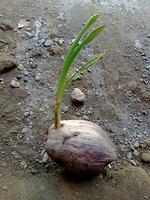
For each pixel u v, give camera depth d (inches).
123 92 44.7
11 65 44.4
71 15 52.7
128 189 35.5
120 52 48.8
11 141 38.3
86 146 33.4
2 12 51.7
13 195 33.9
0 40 47.7
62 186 34.5
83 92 43.6
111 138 39.9
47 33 49.3
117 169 37.2
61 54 47.3
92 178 35.5
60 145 33.6
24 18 51.2
